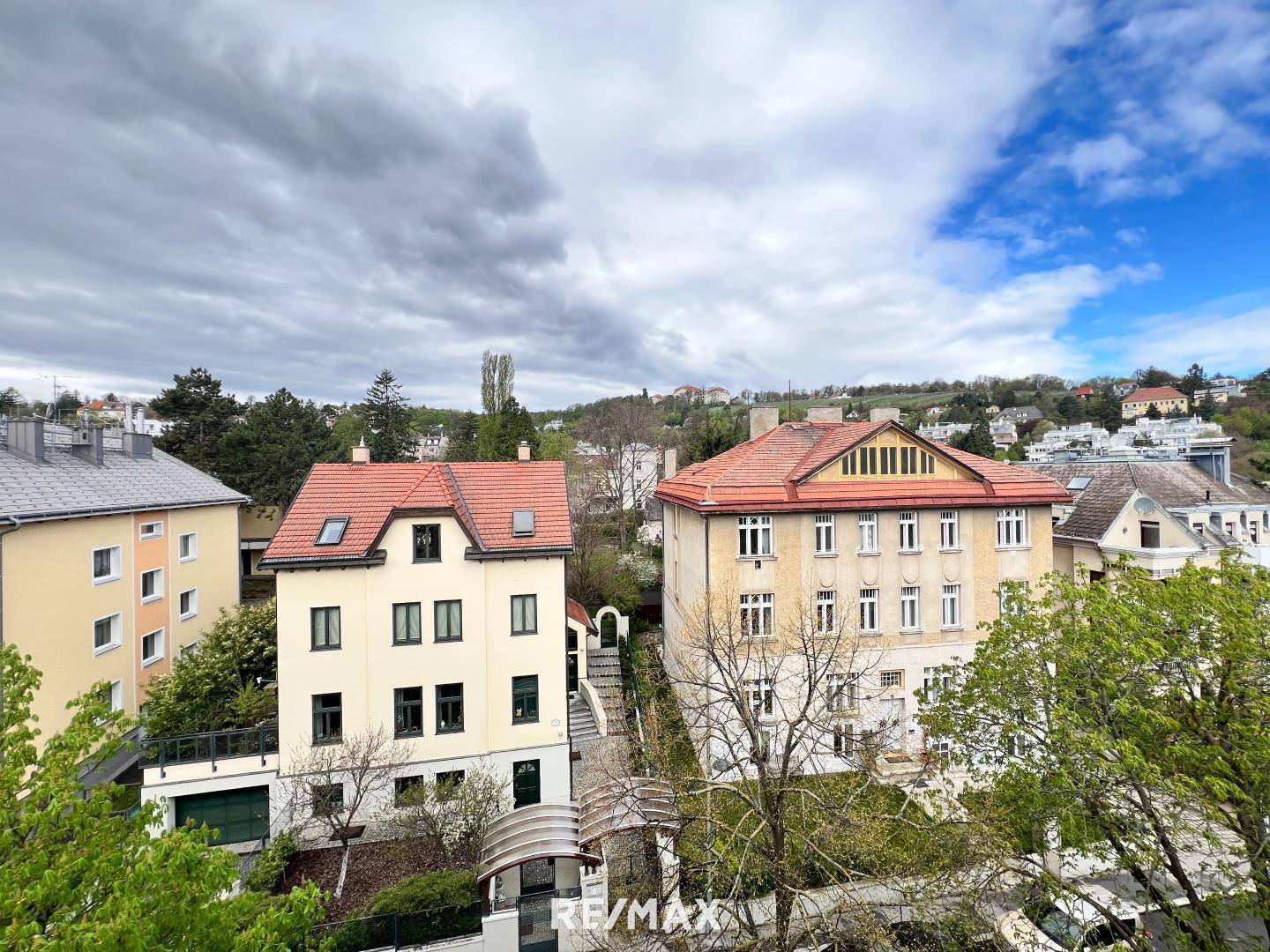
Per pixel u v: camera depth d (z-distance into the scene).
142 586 23.80
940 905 12.48
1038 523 22.41
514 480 21.52
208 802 17.25
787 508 20.59
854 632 20.06
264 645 21.56
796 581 20.97
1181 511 26.06
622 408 55.06
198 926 6.78
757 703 17.97
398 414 54.94
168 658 25.30
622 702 23.67
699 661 20.55
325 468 20.55
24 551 18.33
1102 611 11.51
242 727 18.88
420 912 13.11
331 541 18.08
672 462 30.06
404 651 18.23
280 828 16.95
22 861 7.31
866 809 14.33
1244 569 11.75
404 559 18.36
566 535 19.66
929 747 19.33
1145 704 11.20
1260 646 10.01
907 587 21.64
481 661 18.66
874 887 14.13
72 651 20.12
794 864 13.43
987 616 21.94
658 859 14.36
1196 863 15.04
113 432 28.70
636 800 14.33
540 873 16.06
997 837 12.15
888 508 21.17
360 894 15.02
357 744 16.69
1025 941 12.88
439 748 18.27
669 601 28.16
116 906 6.28
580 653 24.75
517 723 18.95
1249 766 9.52
